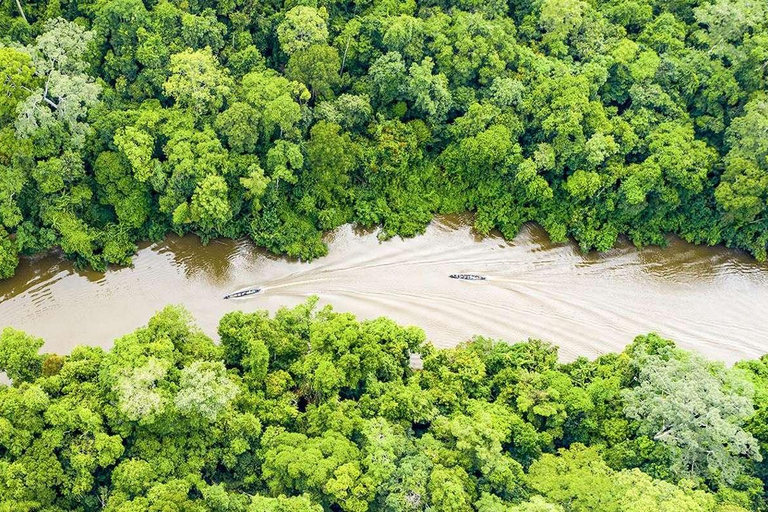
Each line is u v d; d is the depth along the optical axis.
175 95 64.94
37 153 60.78
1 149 58.91
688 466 50.31
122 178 63.84
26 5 67.81
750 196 67.88
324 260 69.62
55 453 45.88
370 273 69.69
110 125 63.03
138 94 66.88
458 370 56.62
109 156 63.16
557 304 70.19
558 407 52.31
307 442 48.12
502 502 47.03
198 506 43.25
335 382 51.06
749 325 70.44
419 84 68.25
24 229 62.84
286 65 71.19
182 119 64.12
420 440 50.34
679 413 49.12
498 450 47.97
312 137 66.56
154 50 65.81
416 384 54.91
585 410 52.78
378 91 70.81
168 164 63.16
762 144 67.06
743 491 48.53
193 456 47.16
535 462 49.84
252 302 66.25
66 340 61.81
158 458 45.97
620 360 57.09
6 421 44.28
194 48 68.19
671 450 49.62
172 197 63.78
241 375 54.56
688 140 70.62
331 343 53.31
